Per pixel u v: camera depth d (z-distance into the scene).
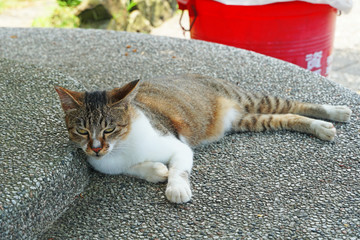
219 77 1.66
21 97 1.43
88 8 2.81
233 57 1.79
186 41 1.93
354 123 1.44
